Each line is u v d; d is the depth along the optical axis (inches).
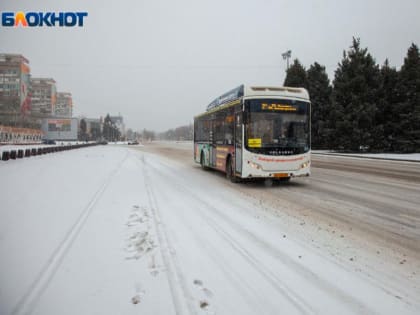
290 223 226.7
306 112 399.5
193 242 182.4
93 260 154.3
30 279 134.1
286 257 162.6
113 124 6195.9
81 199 297.0
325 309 113.7
